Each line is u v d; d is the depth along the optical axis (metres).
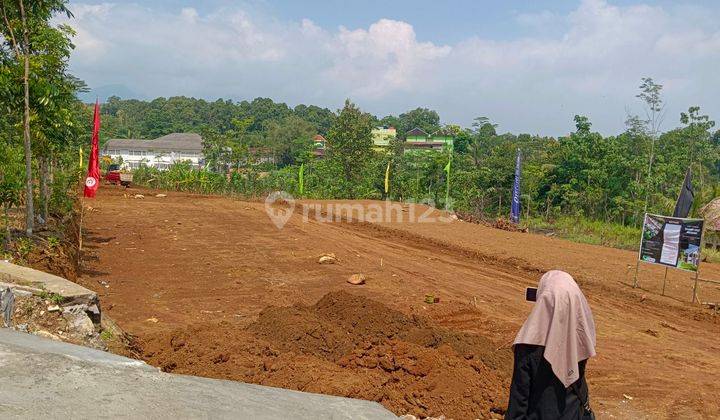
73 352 4.52
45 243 11.26
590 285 14.79
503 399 6.23
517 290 13.59
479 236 22.62
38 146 13.09
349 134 48.75
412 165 49.59
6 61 11.66
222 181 41.25
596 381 7.80
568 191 39.31
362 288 12.45
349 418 4.24
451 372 6.64
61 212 16.38
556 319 3.34
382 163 45.59
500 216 37.66
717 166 48.06
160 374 4.36
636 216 35.16
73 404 3.47
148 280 12.04
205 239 17.52
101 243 15.95
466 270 15.73
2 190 9.99
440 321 10.33
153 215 22.45
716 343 10.25
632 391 7.48
